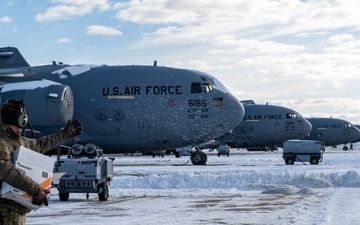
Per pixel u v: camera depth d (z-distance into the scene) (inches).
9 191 171.0
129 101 1233.4
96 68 1278.3
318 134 3526.1
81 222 462.3
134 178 932.6
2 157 170.4
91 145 689.0
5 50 1378.0
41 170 179.2
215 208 565.6
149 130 1237.7
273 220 452.8
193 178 917.2
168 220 466.6
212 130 1270.9
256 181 915.4
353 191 756.6
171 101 1249.4
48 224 450.9
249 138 2517.2
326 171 1219.9
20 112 180.2
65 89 1134.4
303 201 620.7
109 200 682.8
